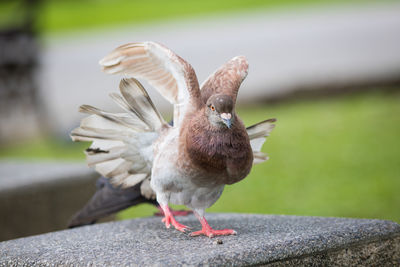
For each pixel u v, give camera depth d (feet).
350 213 22.66
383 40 67.15
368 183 26.55
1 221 18.88
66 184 20.40
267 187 27.76
